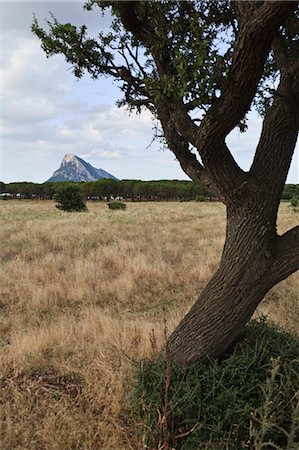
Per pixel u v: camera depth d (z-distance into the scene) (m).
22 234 12.55
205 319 2.97
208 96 2.37
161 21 2.73
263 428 2.09
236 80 2.31
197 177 3.04
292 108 2.83
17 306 5.99
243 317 2.94
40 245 10.87
